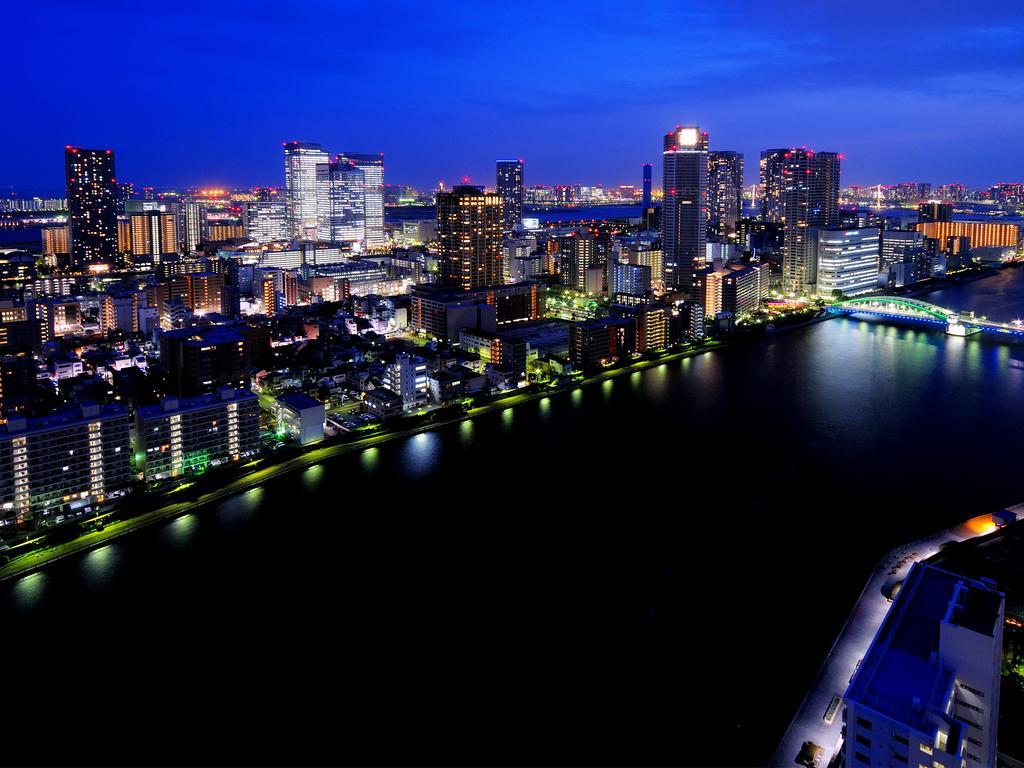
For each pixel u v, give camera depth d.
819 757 157.88
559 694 183.12
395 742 168.88
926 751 110.44
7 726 174.62
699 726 171.50
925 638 132.62
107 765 163.62
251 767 162.50
